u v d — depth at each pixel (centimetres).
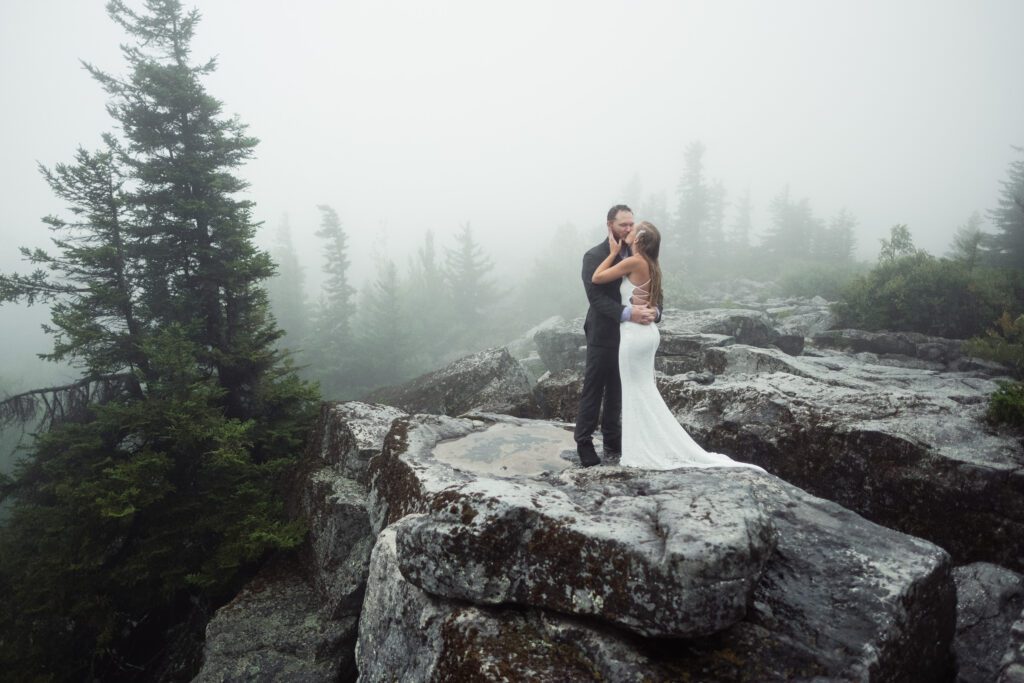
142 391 1051
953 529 492
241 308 1135
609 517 323
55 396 1050
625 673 274
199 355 1033
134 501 820
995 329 1455
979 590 412
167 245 1065
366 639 421
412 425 684
